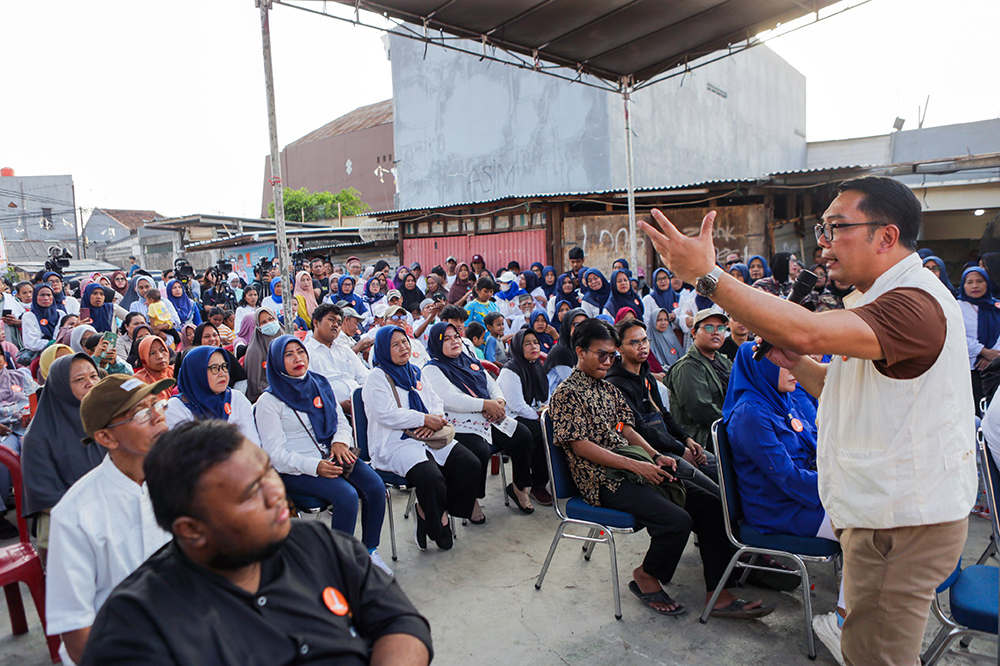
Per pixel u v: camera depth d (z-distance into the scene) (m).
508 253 12.93
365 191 36.44
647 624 2.80
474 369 4.32
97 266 16.91
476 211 13.34
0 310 6.74
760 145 20.02
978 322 4.85
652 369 6.03
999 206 13.37
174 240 22.23
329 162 38.81
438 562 3.45
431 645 1.29
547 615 2.89
